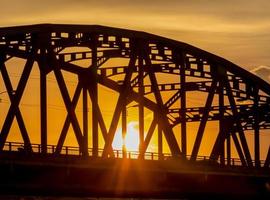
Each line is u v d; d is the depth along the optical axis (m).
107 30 189.38
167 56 199.12
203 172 185.75
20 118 179.38
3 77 183.25
